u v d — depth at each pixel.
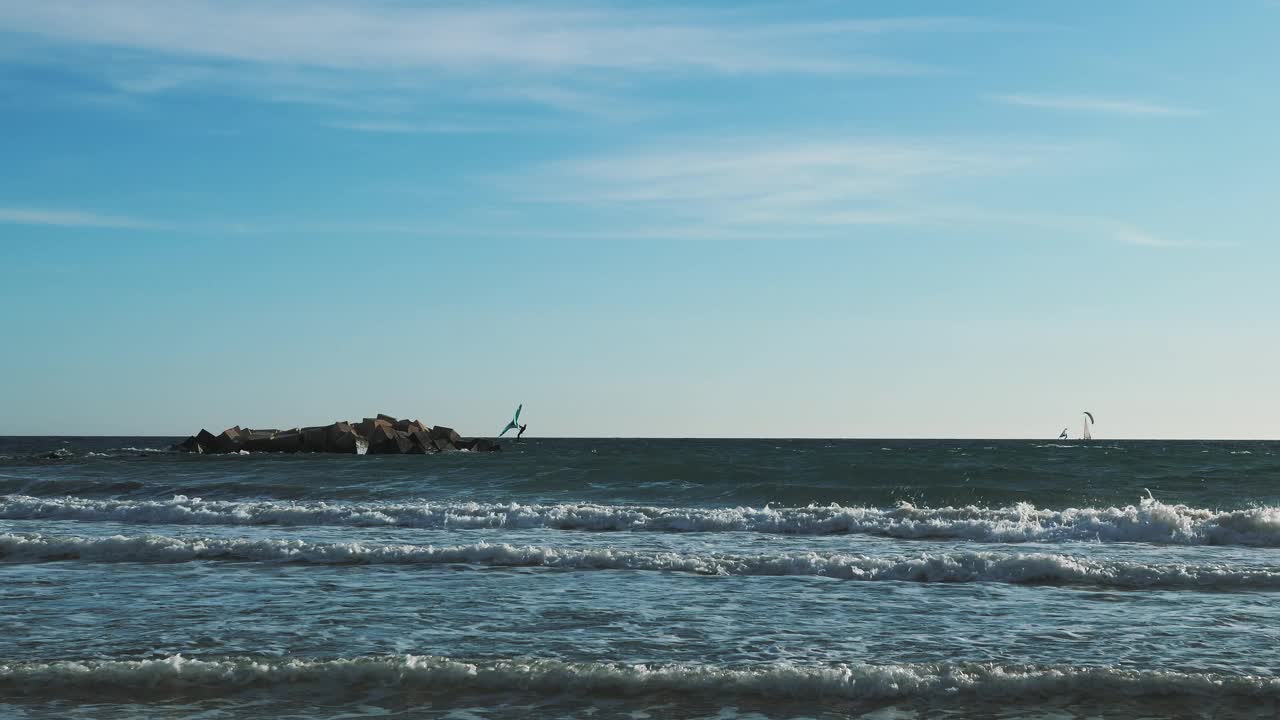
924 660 9.88
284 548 16.53
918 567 14.65
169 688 9.02
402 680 9.23
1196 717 8.37
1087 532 19.27
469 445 81.38
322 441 71.38
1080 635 10.88
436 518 21.95
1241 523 18.88
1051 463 49.97
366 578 14.45
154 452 70.19
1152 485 30.30
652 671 9.24
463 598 12.95
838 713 8.50
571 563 15.65
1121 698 8.79
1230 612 12.05
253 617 11.77
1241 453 79.94
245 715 8.37
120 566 15.51
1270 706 8.57
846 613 12.02
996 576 14.39
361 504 26.33
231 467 43.56
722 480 32.09
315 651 10.16
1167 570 14.22
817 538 19.48
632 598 12.94
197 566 15.54
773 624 11.44
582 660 9.90
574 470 33.81
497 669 9.30
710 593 13.29
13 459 61.59
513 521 21.61
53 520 22.97
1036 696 8.87
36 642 10.54
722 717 8.40
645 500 27.17
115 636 10.79
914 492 26.86
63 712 8.40
